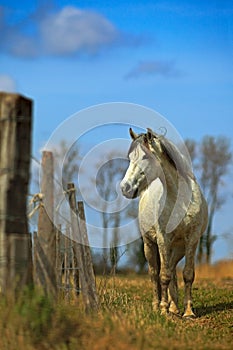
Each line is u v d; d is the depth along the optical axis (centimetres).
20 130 1103
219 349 1115
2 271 1087
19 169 1099
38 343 1036
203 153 5575
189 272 1609
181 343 1137
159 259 1731
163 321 1399
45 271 1176
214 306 1812
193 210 1566
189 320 1559
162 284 1595
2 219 1088
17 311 1054
